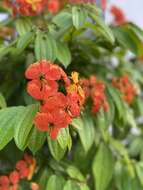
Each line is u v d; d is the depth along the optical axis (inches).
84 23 24.2
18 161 26.3
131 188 28.7
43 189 25.4
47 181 25.6
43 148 26.9
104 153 28.4
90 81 26.1
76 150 28.2
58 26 25.9
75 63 28.1
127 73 35.4
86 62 28.8
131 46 27.2
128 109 32.1
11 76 28.3
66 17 26.1
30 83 18.3
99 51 29.4
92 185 29.1
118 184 28.9
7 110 19.7
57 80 18.8
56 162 26.8
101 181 27.5
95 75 29.5
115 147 29.6
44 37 23.4
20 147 18.3
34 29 24.4
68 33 25.9
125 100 31.1
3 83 28.7
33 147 19.2
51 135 17.9
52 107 17.7
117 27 27.9
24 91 26.8
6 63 28.2
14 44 24.5
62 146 19.0
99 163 28.0
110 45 27.8
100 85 26.3
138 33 26.8
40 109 18.1
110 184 29.4
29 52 26.6
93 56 29.9
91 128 26.0
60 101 17.8
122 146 30.4
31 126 18.4
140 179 28.6
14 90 28.0
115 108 28.3
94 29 26.0
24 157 26.4
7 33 29.3
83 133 25.5
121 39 27.0
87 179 29.3
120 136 34.2
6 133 19.1
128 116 31.3
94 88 26.1
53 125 17.8
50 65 18.6
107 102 27.7
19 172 25.7
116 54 31.4
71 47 27.2
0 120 19.4
